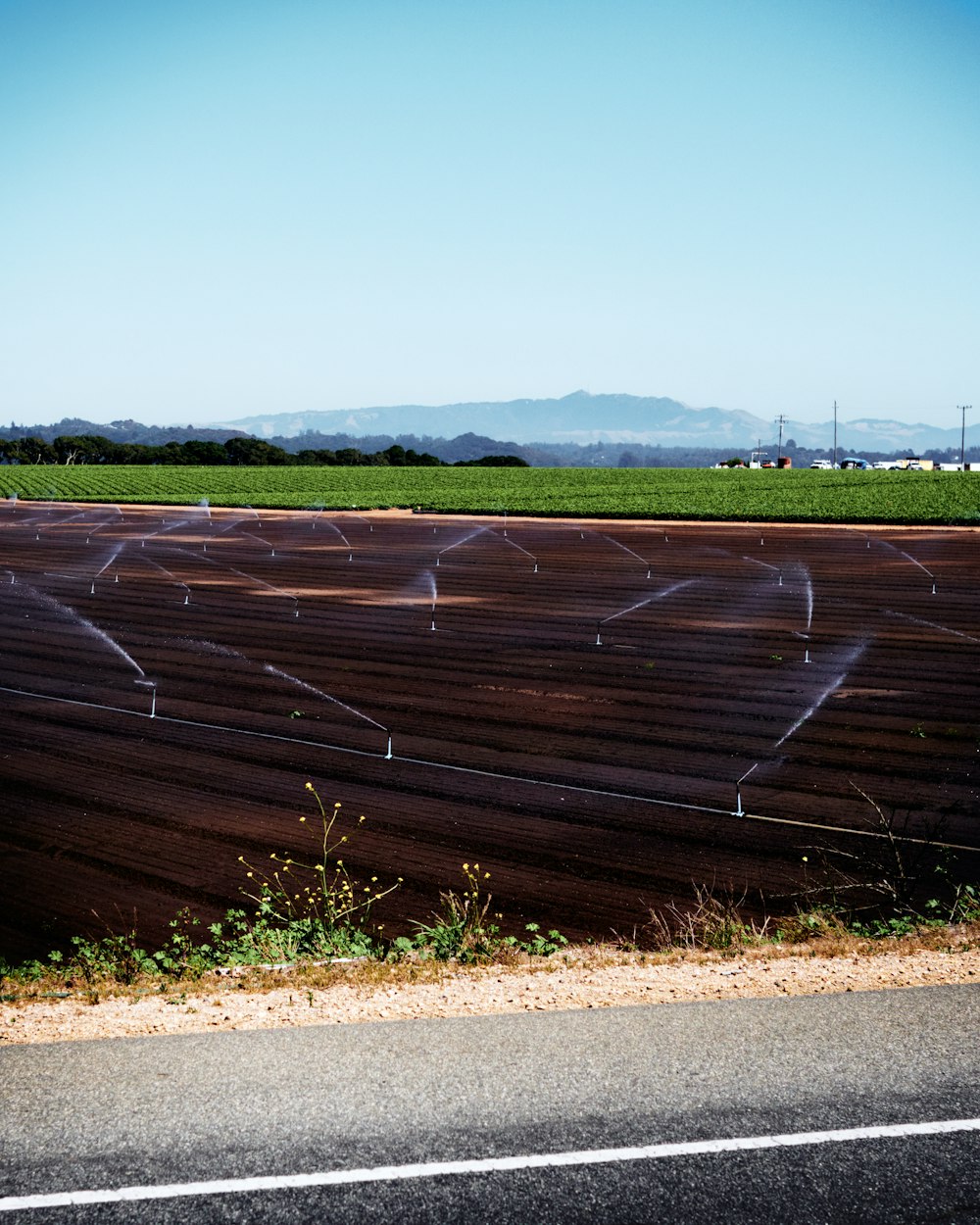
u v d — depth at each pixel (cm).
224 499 9288
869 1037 689
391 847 1327
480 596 3588
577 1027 705
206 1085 623
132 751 1753
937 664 2398
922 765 1642
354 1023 713
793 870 1243
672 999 760
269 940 973
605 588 3766
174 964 901
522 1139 574
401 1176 543
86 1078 631
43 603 3462
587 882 1214
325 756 1722
